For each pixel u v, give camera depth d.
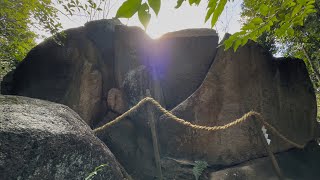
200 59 7.28
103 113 6.67
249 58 6.61
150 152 5.92
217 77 6.45
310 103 6.83
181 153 5.96
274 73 6.69
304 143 6.48
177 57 7.30
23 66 7.00
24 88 6.83
